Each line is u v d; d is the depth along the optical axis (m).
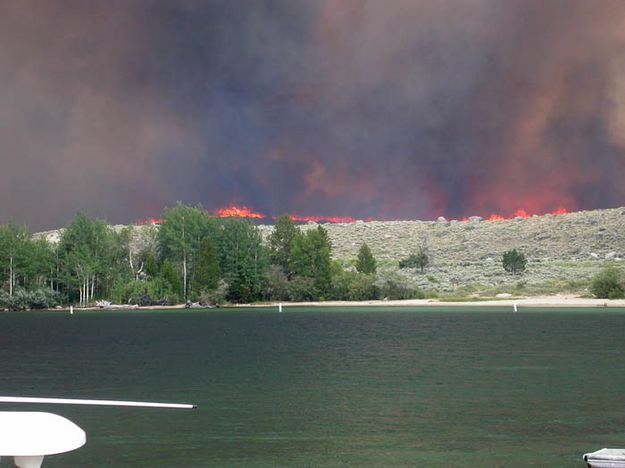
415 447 25.56
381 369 51.28
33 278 167.75
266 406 35.12
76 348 73.06
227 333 91.31
